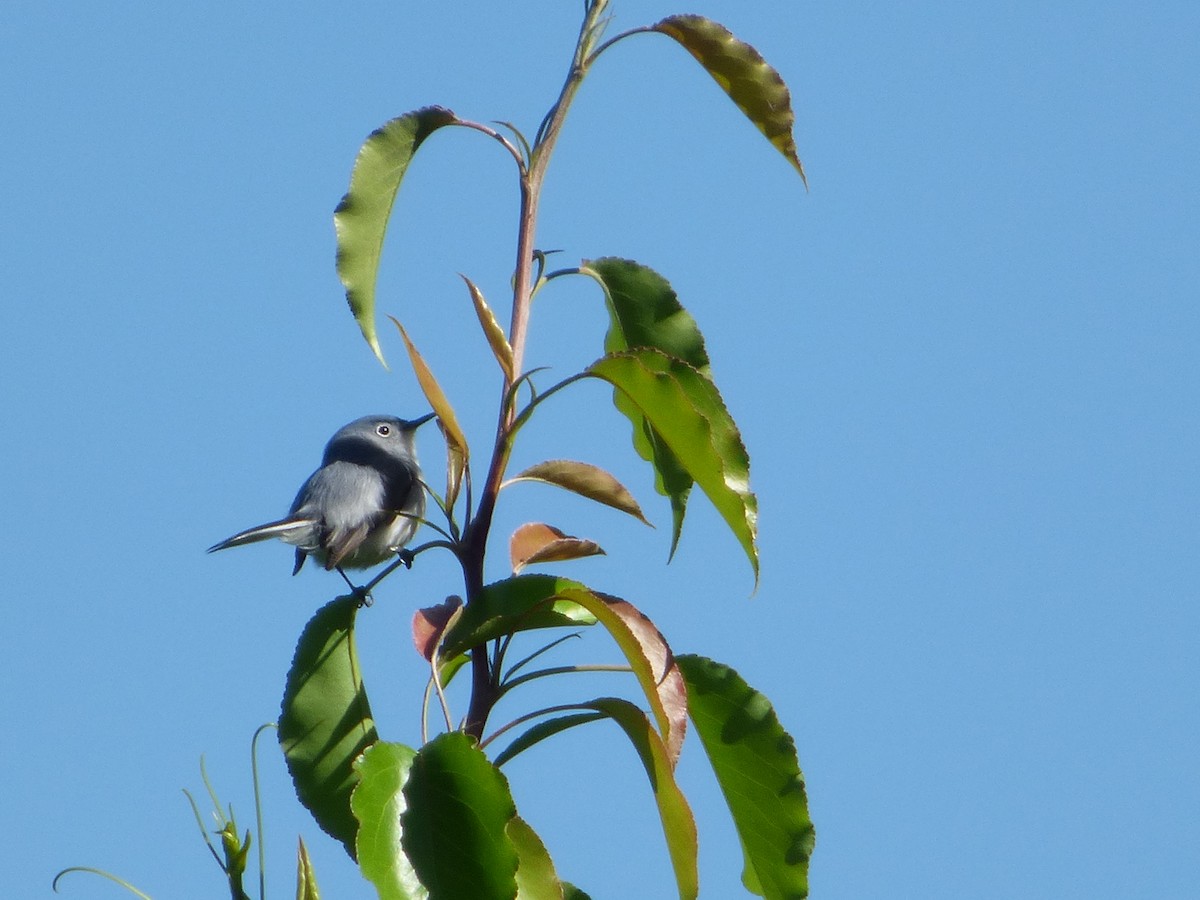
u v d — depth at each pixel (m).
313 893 6.79
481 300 6.95
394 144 7.36
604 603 6.57
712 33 7.65
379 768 5.82
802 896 7.20
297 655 7.27
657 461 7.95
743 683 7.20
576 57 7.39
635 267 7.97
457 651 6.66
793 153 7.96
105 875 6.79
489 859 5.64
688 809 6.46
